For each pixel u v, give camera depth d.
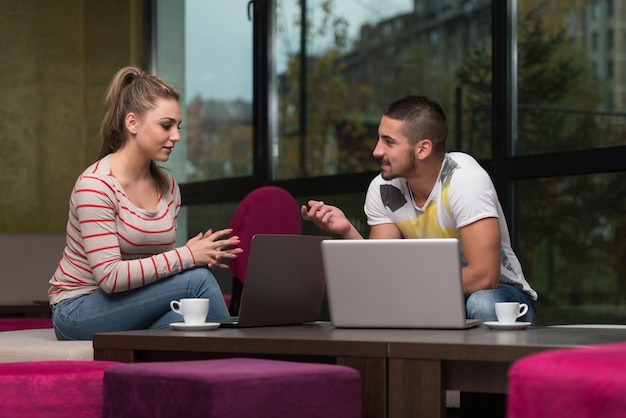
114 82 3.19
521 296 3.05
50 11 6.31
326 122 5.30
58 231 6.29
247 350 2.23
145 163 3.17
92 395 2.27
